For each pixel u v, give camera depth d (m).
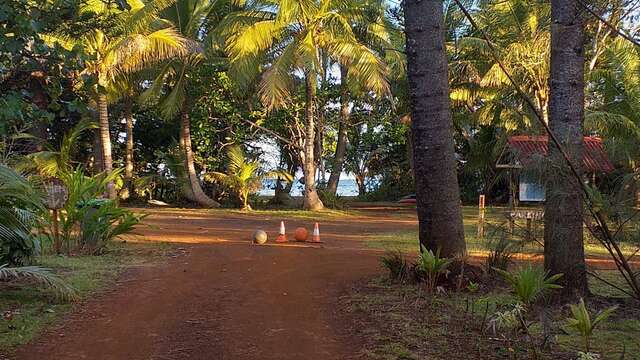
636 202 4.86
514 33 19.55
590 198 4.74
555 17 6.50
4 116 5.38
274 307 6.67
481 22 20.72
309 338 5.56
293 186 32.91
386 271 8.55
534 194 6.54
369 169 38.69
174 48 19.86
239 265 9.20
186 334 5.68
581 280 6.50
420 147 7.41
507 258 7.24
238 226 17.27
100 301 6.86
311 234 14.91
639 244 4.87
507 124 21.12
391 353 5.07
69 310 6.44
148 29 21.38
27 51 5.65
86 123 17.28
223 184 26.83
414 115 7.45
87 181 10.48
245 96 25.89
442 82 7.36
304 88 25.42
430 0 7.26
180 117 29.08
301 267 9.05
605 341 5.42
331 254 10.35
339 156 28.31
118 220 11.30
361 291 7.37
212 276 8.34
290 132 27.86
